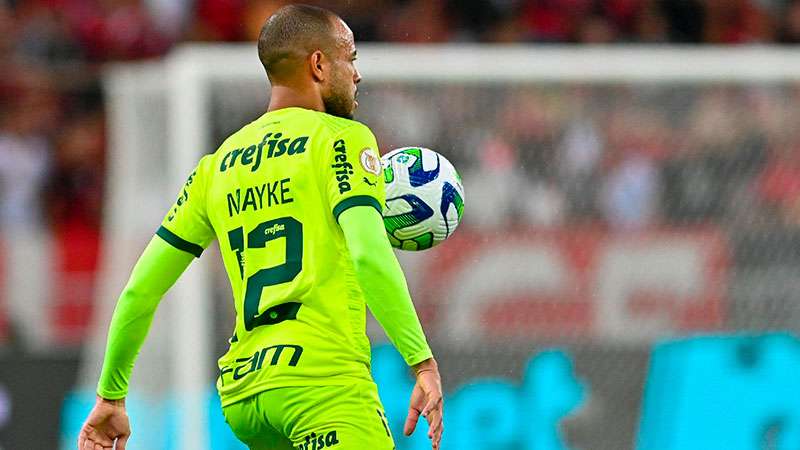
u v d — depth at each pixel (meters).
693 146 26.69
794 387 26.48
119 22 38.19
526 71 26.25
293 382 12.20
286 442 12.80
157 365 25.80
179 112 25.30
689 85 26.78
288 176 12.48
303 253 12.36
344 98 13.20
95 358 26.86
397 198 14.20
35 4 37.94
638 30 36.91
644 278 26.25
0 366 26.81
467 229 25.91
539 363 25.92
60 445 26.80
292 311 12.33
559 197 26.16
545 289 25.98
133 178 26.36
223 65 25.53
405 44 35.81
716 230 26.61
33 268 27.41
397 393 24.61
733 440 26.36
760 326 26.55
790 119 27.00
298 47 12.98
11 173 31.27
